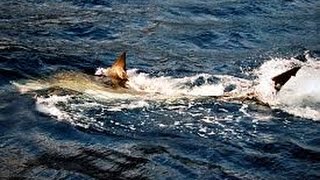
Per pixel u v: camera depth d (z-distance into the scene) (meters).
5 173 6.42
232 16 16.94
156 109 8.66
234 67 11.82
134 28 14.78
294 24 16.28
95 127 7.76
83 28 14.20
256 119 8.41
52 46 12.23
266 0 19.27
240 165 6.86
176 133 7.74
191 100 9.19
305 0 20.03
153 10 17.16
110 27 14.60
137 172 6.55
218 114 8.55
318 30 15.71
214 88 10.21
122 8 17.12
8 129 7.50
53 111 8.18
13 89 8.97
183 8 17.66
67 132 7.52
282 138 7.74
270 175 6.65
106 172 6.52
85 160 6.80
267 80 10.72
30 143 7.16
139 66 11.42
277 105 9.03
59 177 6.38
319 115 8.67
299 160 7.07
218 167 6.77
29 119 7.83
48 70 10.30
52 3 17.03
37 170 6.52
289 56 12.95
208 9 17.64
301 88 9.64
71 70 10.52
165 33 14.48
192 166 6.75
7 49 11.27
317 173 6.74
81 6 16.94
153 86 10.06
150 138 7.52
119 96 9.19
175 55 12.52
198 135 7.71
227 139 7.62
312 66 11.96
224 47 13.54
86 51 12.18
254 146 7.44
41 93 8.88
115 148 7.14
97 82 9.91
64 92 9.05
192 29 15.02
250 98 9.32
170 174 6.53
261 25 15.92
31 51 11.37
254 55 12.91
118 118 8.16
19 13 15.30
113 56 12.02
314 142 7.65
